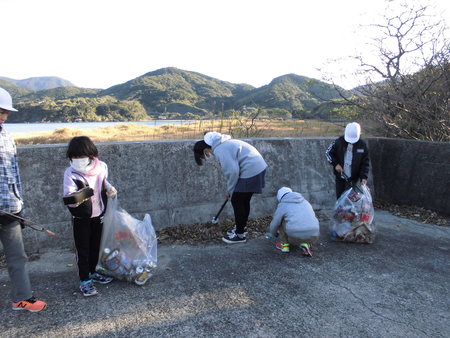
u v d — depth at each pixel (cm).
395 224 472
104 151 387
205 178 447
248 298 272
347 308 261
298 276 313
